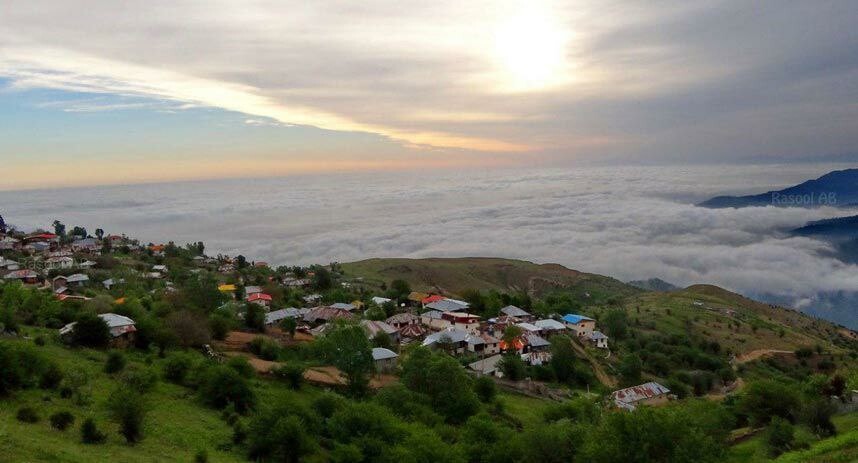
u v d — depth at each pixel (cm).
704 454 3947
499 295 15875
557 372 9844
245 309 10938
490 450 4928
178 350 7456
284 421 4566
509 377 9312
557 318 14375
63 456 3494
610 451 4006
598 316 17062
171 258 19912
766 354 15562
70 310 7625
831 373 13988
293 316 11875
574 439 4853
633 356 10650
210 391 5541
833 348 17350
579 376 9862
